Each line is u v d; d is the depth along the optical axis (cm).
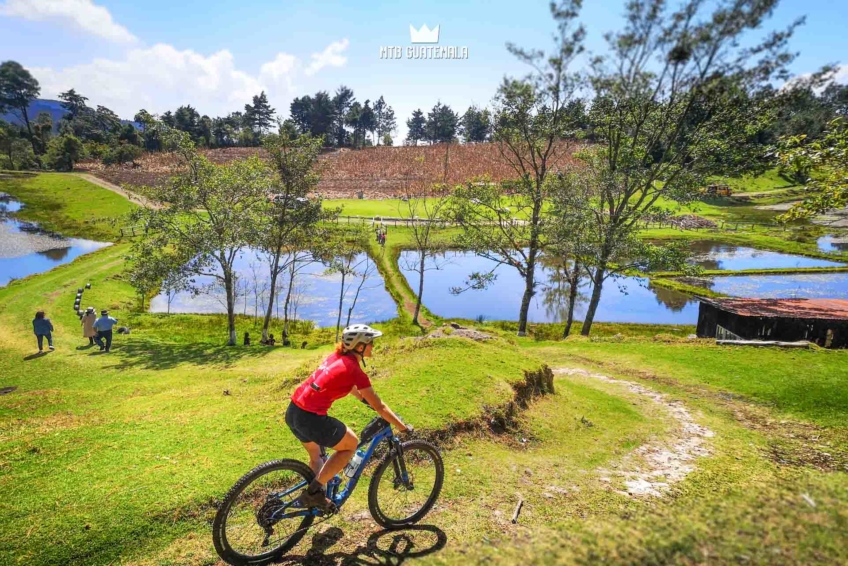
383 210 8812
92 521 528
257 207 3172
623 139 2516
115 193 9994
